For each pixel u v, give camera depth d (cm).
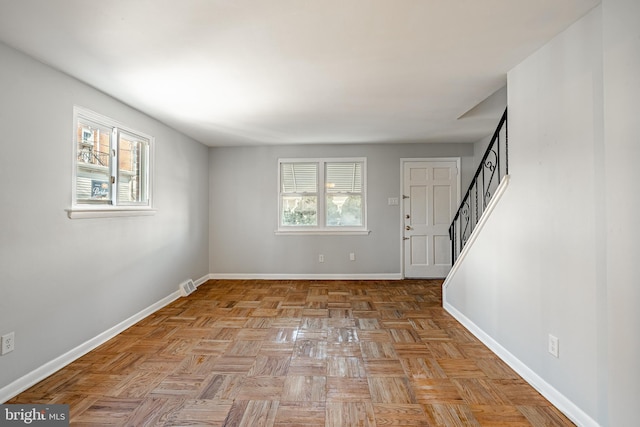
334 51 234
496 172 484
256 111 375
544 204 223
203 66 256
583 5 179
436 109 372
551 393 212
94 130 308
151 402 210
